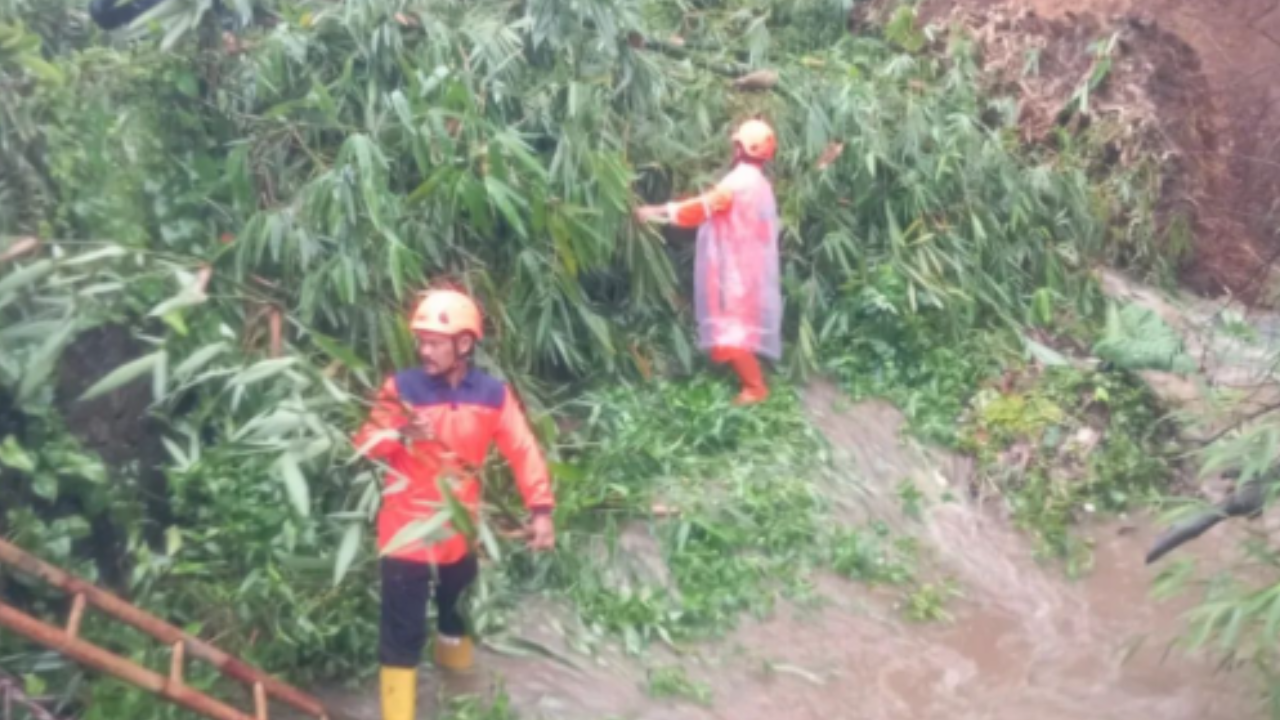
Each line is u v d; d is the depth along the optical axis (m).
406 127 6.88
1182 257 10.73
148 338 5.34
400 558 5.28
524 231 6.92
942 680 6.37
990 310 8.99
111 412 5.57
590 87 7.90
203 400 5.73
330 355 5.87
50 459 5.15
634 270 7.91
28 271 4.82
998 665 6.51
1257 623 6.02
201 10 6.55
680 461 7.29
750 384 7.86
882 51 11.00
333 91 7.27
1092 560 7.37
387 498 5.34
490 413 5.41
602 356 7.62
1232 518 6.46
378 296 6.67
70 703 4.95
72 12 6.80
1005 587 7.12
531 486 5.46
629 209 7.82
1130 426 8.15
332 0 7.47
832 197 8.82
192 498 5.65
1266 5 12.05
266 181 6.94
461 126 7.14
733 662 6.27
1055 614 6.93
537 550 5.95
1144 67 11.02
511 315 7.24
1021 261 9.40
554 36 7.91
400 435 5.18
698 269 7.84
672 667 6.13
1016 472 7.84
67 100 5.91
